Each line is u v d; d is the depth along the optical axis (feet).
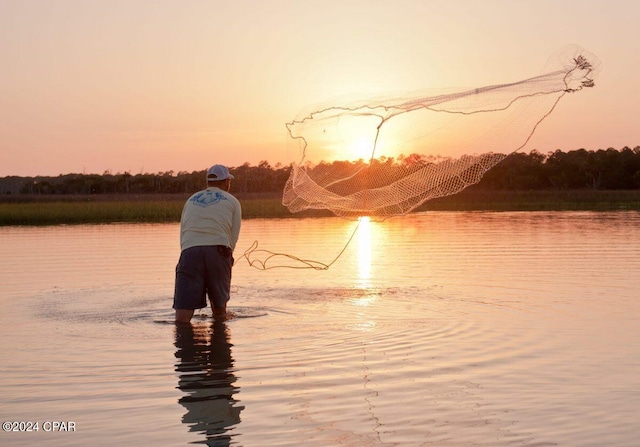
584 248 53.47
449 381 20.10
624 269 42.22
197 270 28.81
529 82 21.97
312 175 25.44
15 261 49.57
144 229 82.64
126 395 19.13
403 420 17.12
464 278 39.47
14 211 112.27
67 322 28.78
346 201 25.91
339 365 21.81
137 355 23.25
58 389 19.70
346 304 32.07
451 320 28.22
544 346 23.88
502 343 24.35
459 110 22.67
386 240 62.69
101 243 63.62
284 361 22.33
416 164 24.50
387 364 21.91
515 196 141.38
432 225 81.66
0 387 19.94
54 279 40.78
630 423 16.78
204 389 19.57
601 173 154.81
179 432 16.49
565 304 31.37
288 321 28.45
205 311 31.14
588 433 16.22
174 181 233.96
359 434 16.26
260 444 15.79
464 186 24.29
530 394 18.92
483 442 15.78
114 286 38.17
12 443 15.98
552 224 79.46
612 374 20.58
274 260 49.26
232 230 29.86
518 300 32.53
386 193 25.41
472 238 63.36
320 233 71.82
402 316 29.17
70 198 175.83
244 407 18.11
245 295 34.55
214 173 30.30
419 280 38.99
